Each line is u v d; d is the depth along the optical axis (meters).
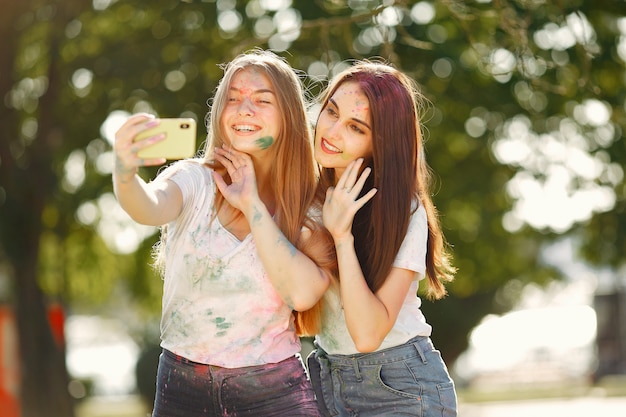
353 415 4.08
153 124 3.21
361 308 3.69
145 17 11.95
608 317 32.75
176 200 3.60
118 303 29.34
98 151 12.34
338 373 4.08
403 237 3.89
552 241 14.54
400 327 4.03
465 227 14.53
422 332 4.09
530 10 8.25
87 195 12.38
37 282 12.66
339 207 3.73
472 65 10.45
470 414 18.09
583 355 36.78
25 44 12.62
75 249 14.52
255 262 3.61
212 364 3.61
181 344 3.65
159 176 3.71
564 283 19.05
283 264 3.55
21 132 12.65
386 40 7.31
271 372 3.64
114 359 32.38
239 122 3.70
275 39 10.33
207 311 3.62
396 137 3.91
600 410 17.61
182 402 3.66
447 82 10.76
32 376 12.84
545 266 16.83
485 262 14.95
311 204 3.95
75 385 19.34
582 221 13.33
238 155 3.72
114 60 11.67
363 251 3.94
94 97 12.05
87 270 15.06
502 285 17.94
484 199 13.25
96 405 27.27
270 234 3.57
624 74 10.51
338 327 4.01
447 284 15.61
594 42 9.79
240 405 3.63
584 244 13.66
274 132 3.73
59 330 13.38
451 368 19.39
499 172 13.15
